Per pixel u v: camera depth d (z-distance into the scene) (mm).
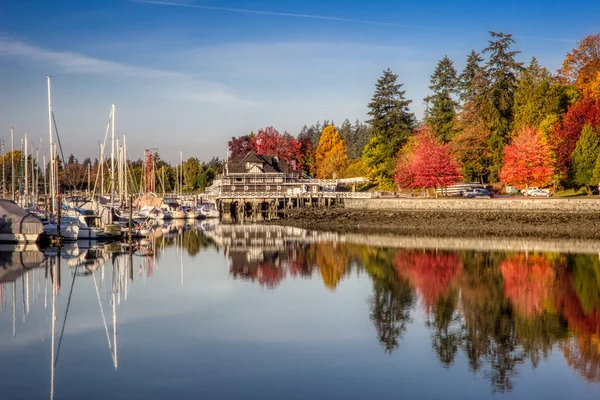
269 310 29672
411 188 101438
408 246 56438
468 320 27438
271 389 19109
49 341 24547
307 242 61594
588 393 18891
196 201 116625
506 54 105938
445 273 40062
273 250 54594
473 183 101250
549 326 26359
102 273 41594
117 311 29703
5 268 43938
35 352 23109
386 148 115688
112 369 21000
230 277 39469
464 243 58562
